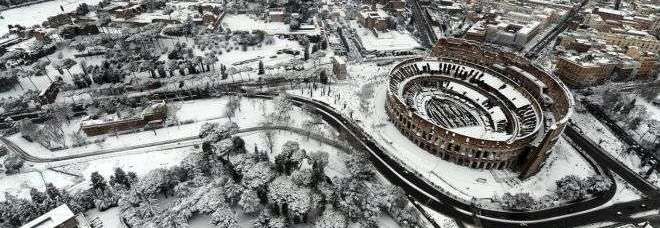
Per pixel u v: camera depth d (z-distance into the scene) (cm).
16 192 17325
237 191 16188
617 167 19912
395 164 19650
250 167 17275
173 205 16062
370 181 18162
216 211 15262
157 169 17150
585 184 17638
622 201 17688
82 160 19400
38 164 19138
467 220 16450
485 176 19000
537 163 18525
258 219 15312
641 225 16162
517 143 18338
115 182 17150
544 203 17250
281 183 16100
